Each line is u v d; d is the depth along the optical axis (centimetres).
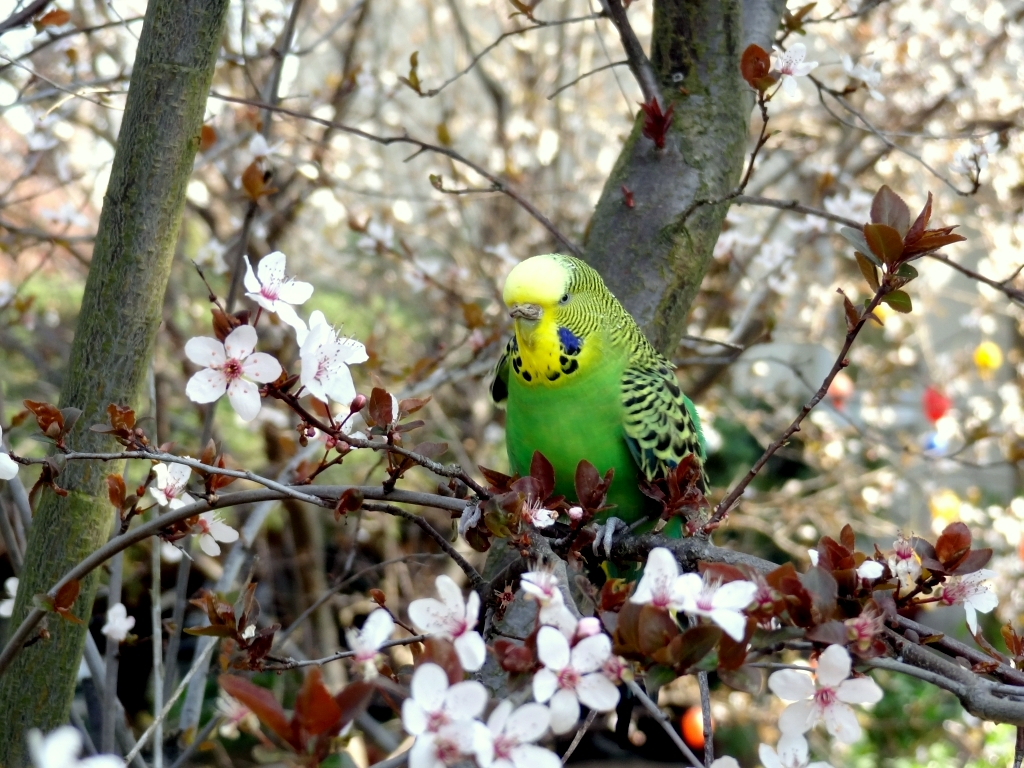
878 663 173
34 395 720
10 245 507
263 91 452
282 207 556
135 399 253
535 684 153
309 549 583
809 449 719
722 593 159
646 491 240
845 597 177
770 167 800
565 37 737
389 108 814
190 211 620
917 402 829
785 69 284
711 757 193
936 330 972
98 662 297
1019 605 723
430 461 203
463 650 157
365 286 793
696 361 443
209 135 403
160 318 256
